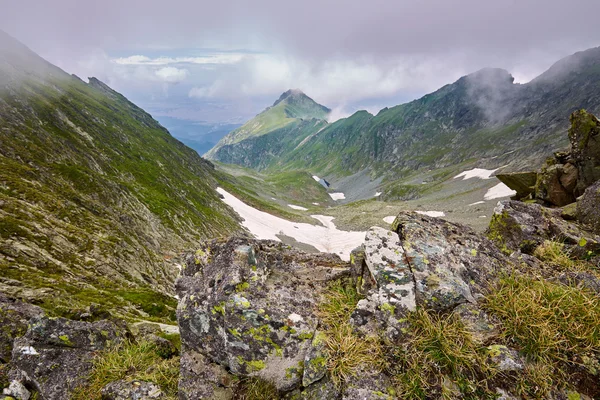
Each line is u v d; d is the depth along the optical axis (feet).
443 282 22.36
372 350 20.74
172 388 25.64
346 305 23.84
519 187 102.63
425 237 25.26
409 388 18.98
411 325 21.07
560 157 81.46
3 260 150.92
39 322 31.12
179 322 25.09
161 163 574.97
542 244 30.22
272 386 22.17
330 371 20.72
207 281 25.46
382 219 627.46
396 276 22.84
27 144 329.72
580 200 37.99
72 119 492.54
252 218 605.31
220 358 23.93
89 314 62.34
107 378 27.35
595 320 19.61
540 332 19.51
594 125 73.26
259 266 26.55
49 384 27.27
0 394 25.89
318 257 30.96
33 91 502.38
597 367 18.48
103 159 434.30
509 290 22.15
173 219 363.56
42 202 225.15
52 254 175.52
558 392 18.26
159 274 234.58
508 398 18.29
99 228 234.38
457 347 19.66
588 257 27.76
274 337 22.29
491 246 26.73
